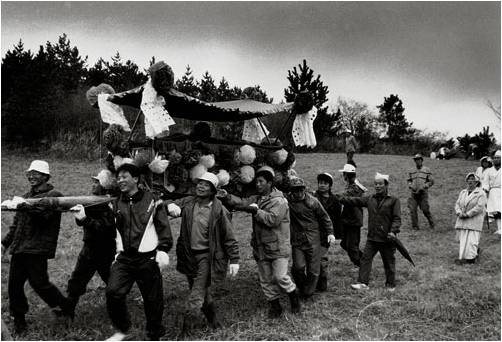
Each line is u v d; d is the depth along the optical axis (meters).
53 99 24.77
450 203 16.12
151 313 4.98
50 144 24.08
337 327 5.64
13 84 24.55
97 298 6.41
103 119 5.87
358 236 8.08
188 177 6.24
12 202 4.81
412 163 27.50
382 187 7.16
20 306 5.19
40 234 5.14
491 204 11.77
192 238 5.36
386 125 57.84
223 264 5.41
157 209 5.06
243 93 9.37
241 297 6.68
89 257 5.64
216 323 5.45
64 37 34.19
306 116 7.85
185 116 7.64
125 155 5.79
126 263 4.90
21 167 19.02
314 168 24.72
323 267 7.04
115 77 32.38
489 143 37.56
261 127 8.25
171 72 5.68
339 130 43.66
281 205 5.88
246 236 11.02
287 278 5.90
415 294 6.79
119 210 4.98
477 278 7.71
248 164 6.86
